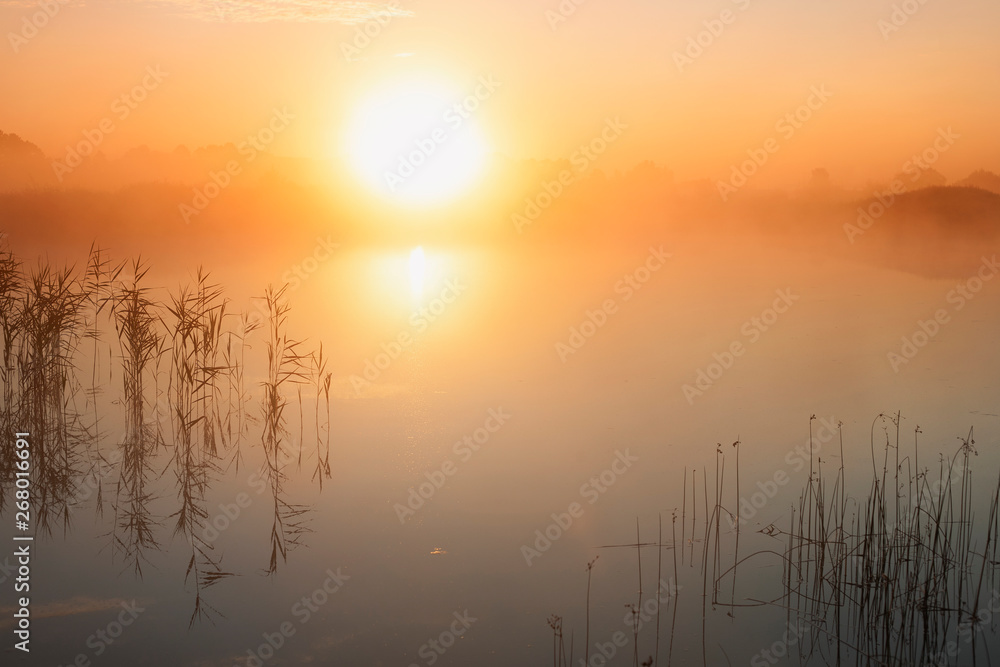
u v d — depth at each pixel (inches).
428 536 327.6
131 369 529.3
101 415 487.5
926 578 271.0
